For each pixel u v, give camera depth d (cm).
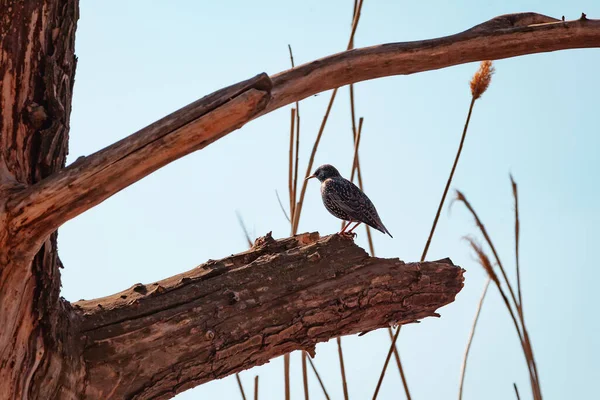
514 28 985
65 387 980
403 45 954
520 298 1214
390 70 955
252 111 839
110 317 1045
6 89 927
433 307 1183
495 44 980
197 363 1069
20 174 920
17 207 846
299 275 1120
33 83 945
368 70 945
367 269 1143
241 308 1084
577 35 989
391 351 1189
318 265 1134
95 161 844
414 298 1160
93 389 1011
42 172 943
